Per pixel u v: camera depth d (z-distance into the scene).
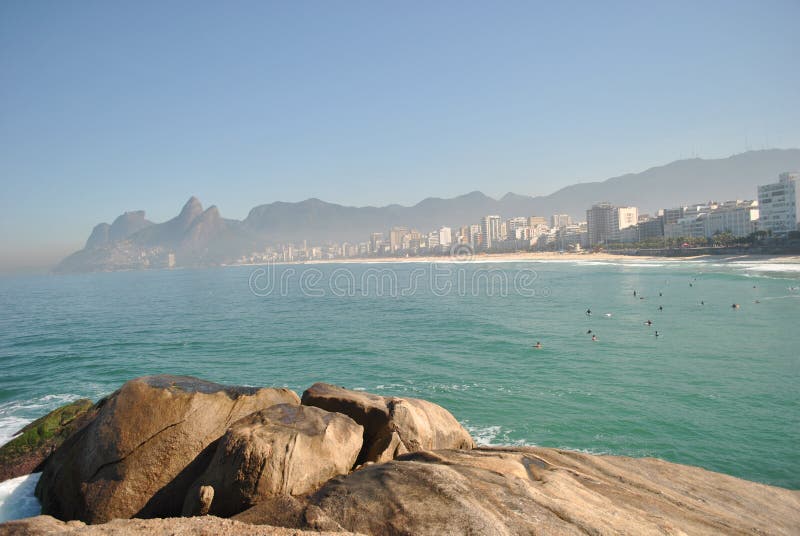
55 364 41.59
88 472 10.70
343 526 7.73
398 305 87.56
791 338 42.62
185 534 7.60
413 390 30.03
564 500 8.60
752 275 109.38
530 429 22.84
